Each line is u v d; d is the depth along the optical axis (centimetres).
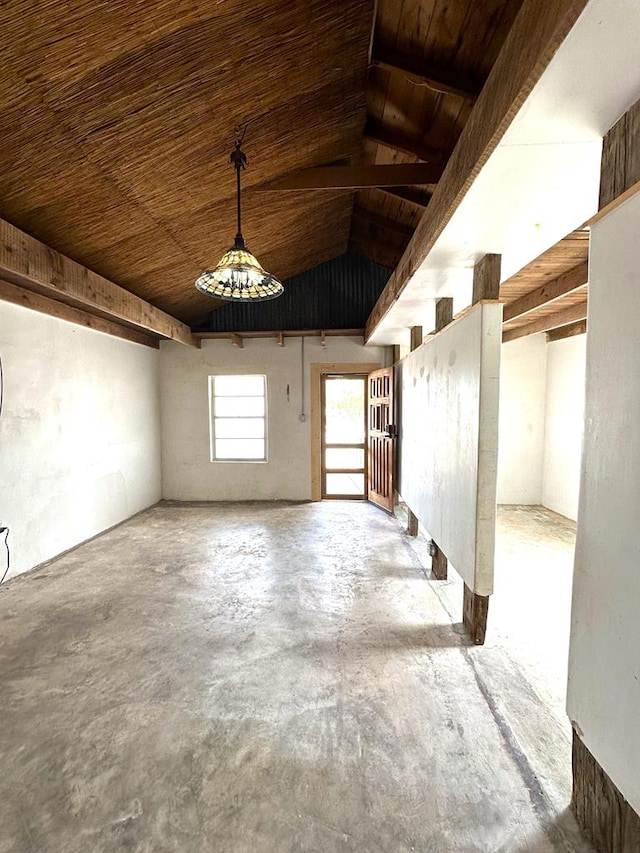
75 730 181
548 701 200
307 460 605
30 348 357
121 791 152
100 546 420
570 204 177
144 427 561
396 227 459
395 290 329
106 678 216
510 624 272
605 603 121
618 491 115
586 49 96
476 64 218
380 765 163
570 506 537
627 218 112
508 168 150
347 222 490
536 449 605
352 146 334
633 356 109
